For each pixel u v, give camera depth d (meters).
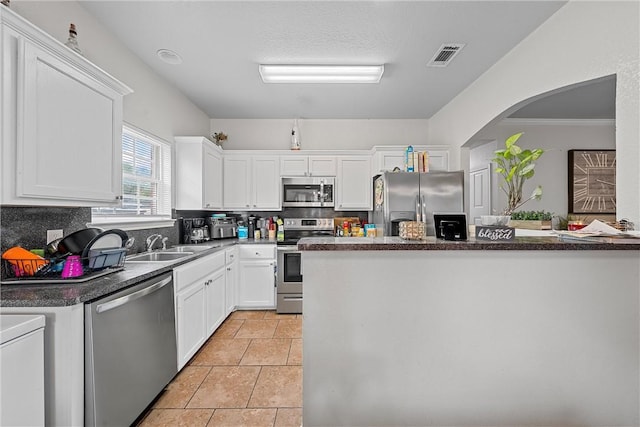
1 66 1.22
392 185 3.63
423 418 1.55
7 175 1.25
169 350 2.05
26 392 1.16
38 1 1.76
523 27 2.33
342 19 2.23
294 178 4.29
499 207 4.52
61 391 1.30
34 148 1.34
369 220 4.58
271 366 2.41
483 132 3.24
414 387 1.55
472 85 3.34
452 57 2.77
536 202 4.64
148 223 2.85
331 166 4.34
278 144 4.64
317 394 1.54
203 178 3.53
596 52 1.85
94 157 1.72
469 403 1.56
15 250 1.51
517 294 1.55
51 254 1.69
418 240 1.63
